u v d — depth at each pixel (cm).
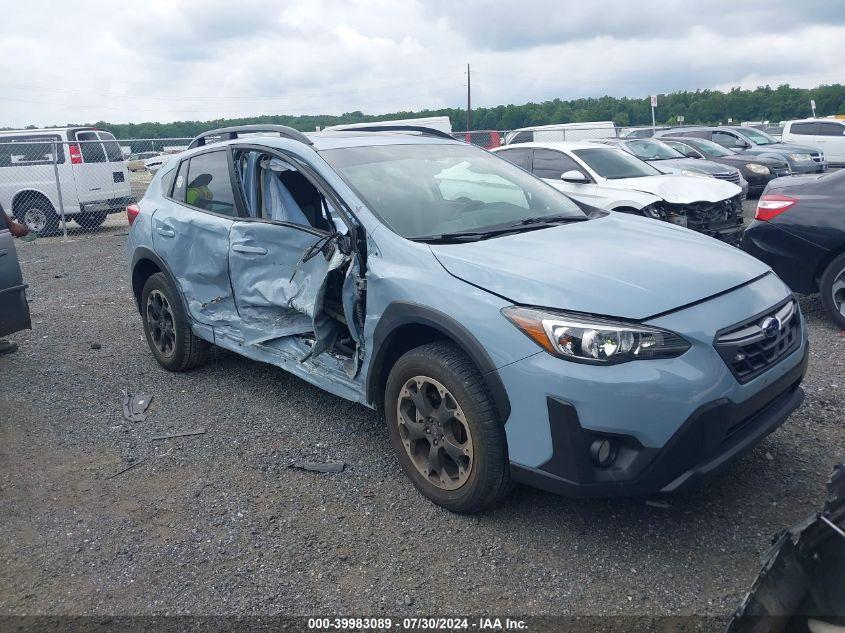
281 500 362
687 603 272
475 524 331
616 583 286
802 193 596
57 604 290
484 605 278
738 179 1320
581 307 291
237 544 326
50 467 407
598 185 934
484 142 2111
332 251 383
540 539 318
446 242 363
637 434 276
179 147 1512
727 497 342
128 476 394
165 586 299
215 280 474
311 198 455
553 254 338
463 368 317
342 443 421
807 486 347
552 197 456
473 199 422
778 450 384
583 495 287
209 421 460
